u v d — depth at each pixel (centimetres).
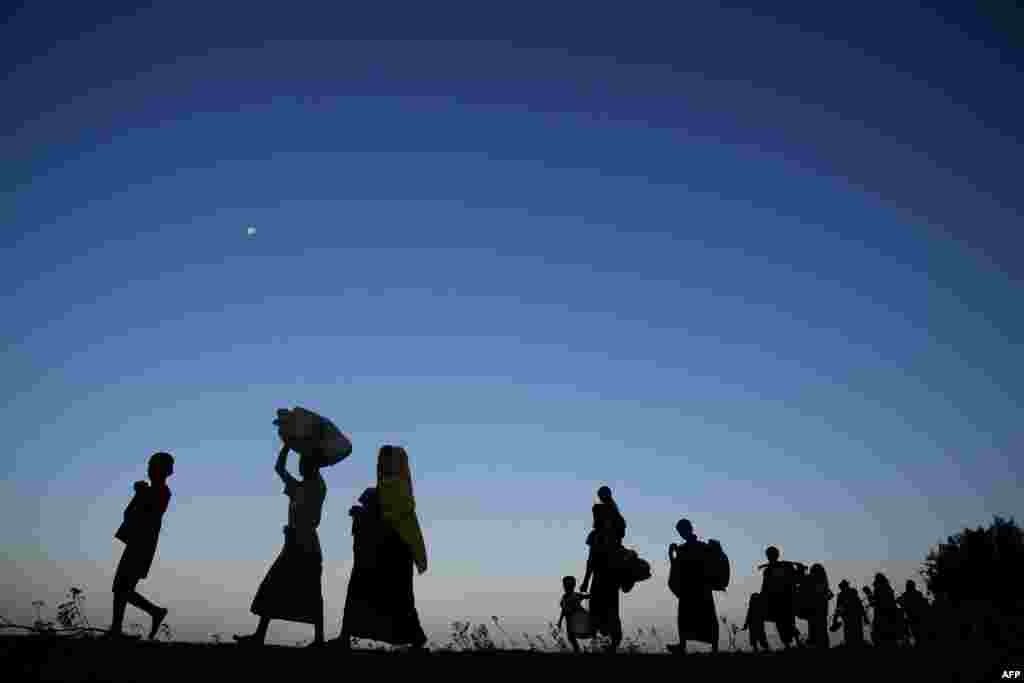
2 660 702
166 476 964
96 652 757
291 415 1007
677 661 1052
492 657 964
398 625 971
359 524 1007
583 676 897
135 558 907
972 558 3831
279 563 938
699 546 1363
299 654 853
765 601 1634
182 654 785
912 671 1023
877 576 1827
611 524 1314
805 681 941
